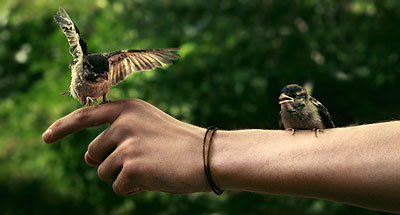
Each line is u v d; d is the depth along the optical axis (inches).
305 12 141.0
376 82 128.0
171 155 56.4
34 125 133.9
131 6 143.8
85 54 61.1
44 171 137.9
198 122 127.0
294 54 135.1
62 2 135.9
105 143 57.2
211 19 138.2
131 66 61.7
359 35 140.1
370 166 54.5
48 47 142.6
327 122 61.9
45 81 129.6
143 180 56.3
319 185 55.0
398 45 136.9
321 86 129.6
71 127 57.9
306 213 124.9
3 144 159.6
